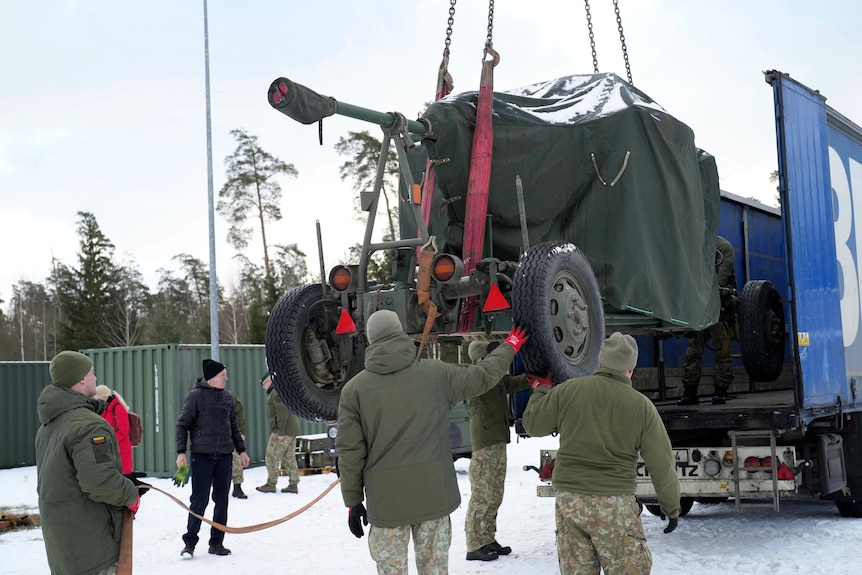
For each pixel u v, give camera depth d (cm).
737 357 834
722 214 945
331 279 594
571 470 438
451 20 667
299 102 500
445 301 555
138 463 1577
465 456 1370
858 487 756
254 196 4188
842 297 759
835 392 713
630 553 427
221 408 795
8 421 1859
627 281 623
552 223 636
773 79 670
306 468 1474
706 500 914
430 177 634
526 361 508
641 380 880
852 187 817
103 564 431
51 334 7325
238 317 6325
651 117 646
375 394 437
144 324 6200
